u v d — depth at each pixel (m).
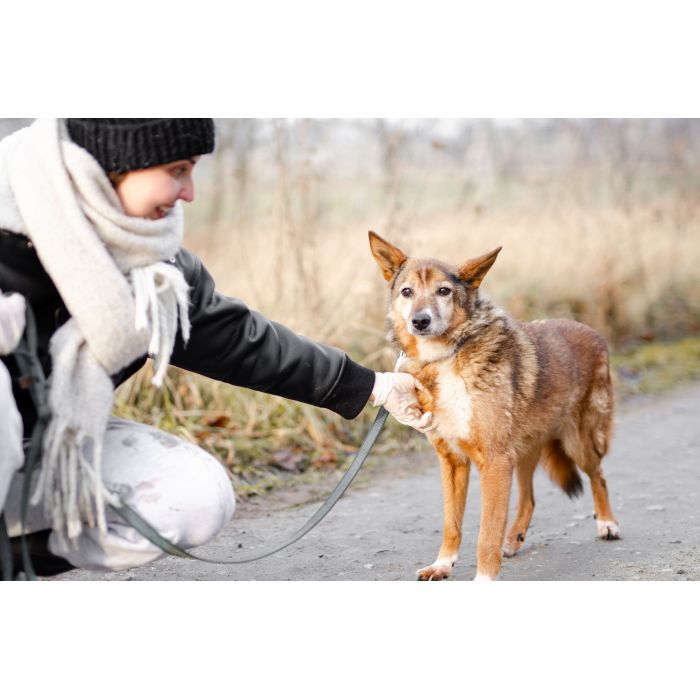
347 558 4.73
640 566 4.47
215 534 3.22
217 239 8.38
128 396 6.52
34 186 2.82
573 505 5.84
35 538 3.14
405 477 6.41
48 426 2.89
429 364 4.57
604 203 12.07
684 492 5.84
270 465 6.36
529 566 4.60
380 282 8.20
